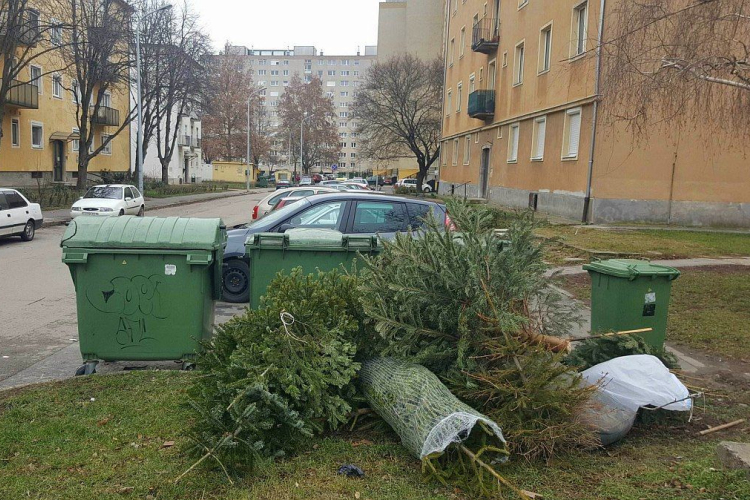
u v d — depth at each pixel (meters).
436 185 50.25
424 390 3.89
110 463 3.86
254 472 3.71
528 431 3.78
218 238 5.90
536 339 4.43
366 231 9.32
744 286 9.80
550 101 23.42
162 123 62.09
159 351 5.77
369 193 9.73
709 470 3.65
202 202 40.09
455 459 3.72
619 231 17.23
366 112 48.34
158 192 42.81
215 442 3.63
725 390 5.36
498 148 31.16
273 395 3.74
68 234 5.68
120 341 5.75
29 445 4.12
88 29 26.91
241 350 4.12
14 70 25.11
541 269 4.60
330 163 97.00
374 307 4.40
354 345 4.41
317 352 4.25
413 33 67.88
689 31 8.94
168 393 5.09
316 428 4.10
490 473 3.61
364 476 3.71
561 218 21.44
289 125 94.06
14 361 6.68
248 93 80.81
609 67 10.19
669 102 9.67
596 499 3.41
